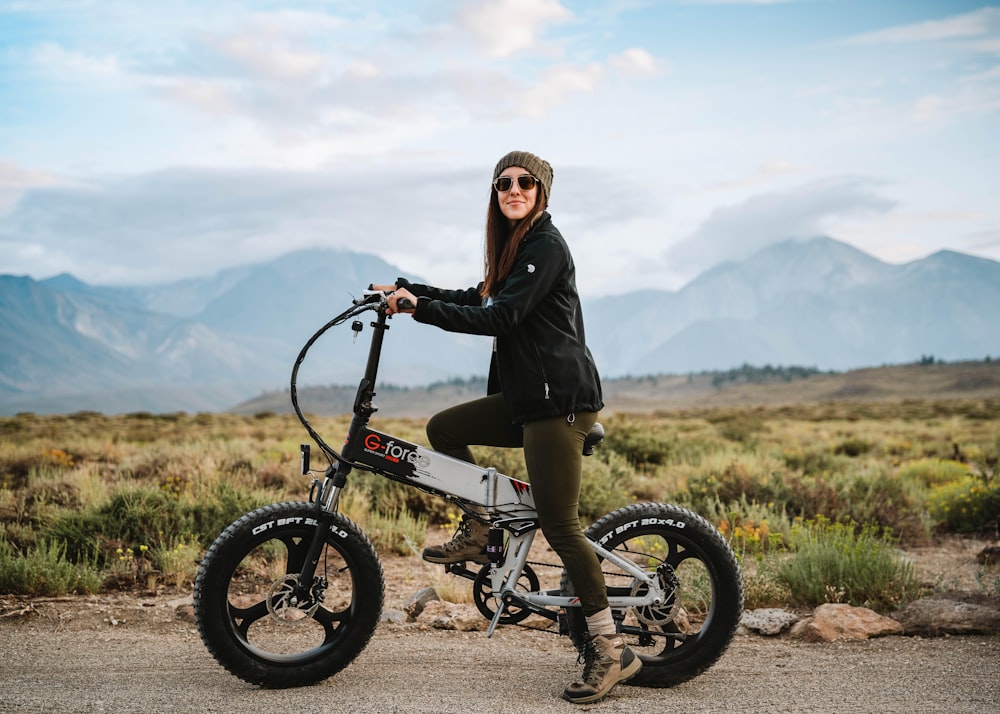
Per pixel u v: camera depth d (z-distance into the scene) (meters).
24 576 6.15
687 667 4.21
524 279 3.90
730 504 9.87
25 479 11.78
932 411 68.75
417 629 5.29
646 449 16.42
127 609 5.76
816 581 6.08
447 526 9.35
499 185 4.12
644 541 7.13
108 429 33.69
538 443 3.98
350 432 4.16
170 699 3.82
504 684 4.16
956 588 6.30
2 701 3.76
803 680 4.28
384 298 4.00
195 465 11.84
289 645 4.84
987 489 10.09
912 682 4.20
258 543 4.02
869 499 10.05
